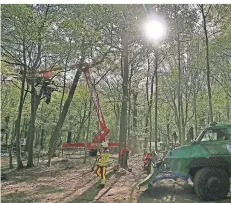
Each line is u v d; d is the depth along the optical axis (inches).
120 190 368.8
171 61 986.7
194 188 322.0
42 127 1622.8
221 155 324.5
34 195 354.9
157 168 341.1
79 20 552.1
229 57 882.1
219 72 960.3
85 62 646.5
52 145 802.8
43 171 626.2
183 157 329.7
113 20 546.3
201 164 323.6
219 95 1163.9
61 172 608.1
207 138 339.0
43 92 757.3
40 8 585.0
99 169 406.6
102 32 588.7
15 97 1233.4
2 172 580.7
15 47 646.5
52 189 395.2
